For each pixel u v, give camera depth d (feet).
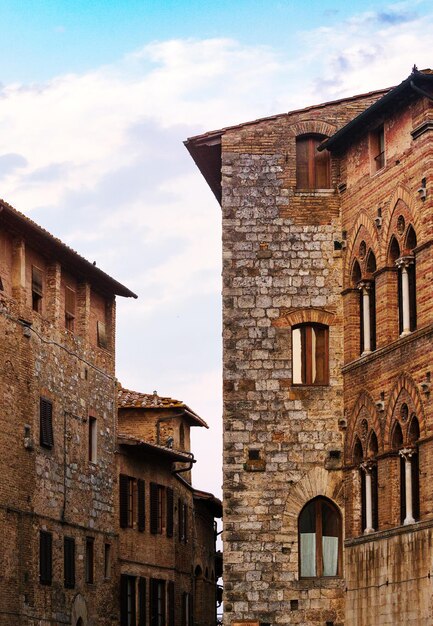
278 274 163.32
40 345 189.16
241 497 159.43
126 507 218.38
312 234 164.04
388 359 151.33
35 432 185.88
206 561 271.90
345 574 157.17
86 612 201.26
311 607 157.07
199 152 168.86
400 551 146.00
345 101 166.50
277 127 165.89
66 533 195.52
